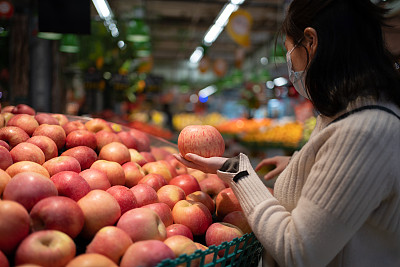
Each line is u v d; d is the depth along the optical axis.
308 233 0.78
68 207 0.86
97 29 5.30
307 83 0.92
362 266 0.86
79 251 0.91
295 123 5.45
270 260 1.06
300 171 0.93
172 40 15.30
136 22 5.74
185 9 10.61
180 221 1.12
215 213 1.34
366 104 0.84
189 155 1.14
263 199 0.92
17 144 1.24
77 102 7.04
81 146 1.33
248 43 5.60
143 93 7.71
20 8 5.13
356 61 0.85
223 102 18.83
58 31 1.99
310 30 0.92
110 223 0.95
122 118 5.85
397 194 0.78
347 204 0.75
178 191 1.24
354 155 0.77
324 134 0.86
